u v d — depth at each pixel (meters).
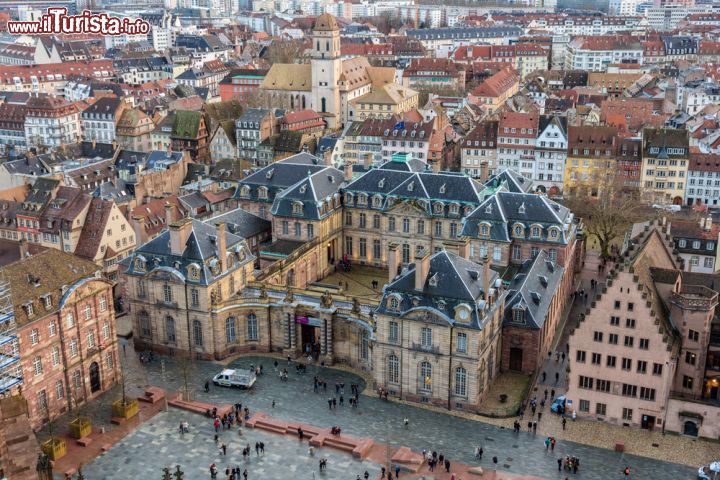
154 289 162.62
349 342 159.62
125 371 158.88
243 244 169.88
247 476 124.12
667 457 129.75
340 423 139.62
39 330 135.62
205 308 159.38
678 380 142.00
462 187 195.88
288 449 132.12
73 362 143.75
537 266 169.38
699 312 137.50
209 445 133.00
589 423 140.25
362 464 127.69
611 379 137.88
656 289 143.62
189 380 155.00
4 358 125.75
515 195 186.88
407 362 145.50
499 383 152.62
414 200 197.25
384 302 145.00
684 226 195.12
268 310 164.25
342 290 181.88
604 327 135.88
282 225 199.75
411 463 126.75
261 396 148.88
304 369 159.25
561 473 125.25
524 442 134.25
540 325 151.75
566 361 162.00
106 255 199.88
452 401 144.25
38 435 135.25
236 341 165.88
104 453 130.62
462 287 139.62
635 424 138.38
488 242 184.62
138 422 140.00
